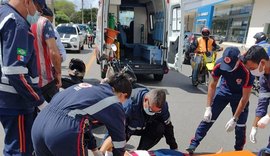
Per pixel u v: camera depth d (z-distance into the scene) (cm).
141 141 362
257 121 337
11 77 220
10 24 220
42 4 262
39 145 222
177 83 879
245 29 1709
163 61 839
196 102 660
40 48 319
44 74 326
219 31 2133
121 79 243
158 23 941
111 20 902
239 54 346
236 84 358
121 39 1024
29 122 252
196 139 382
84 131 217
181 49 791
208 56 802
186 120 533
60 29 1686
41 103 243
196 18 2612
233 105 379
